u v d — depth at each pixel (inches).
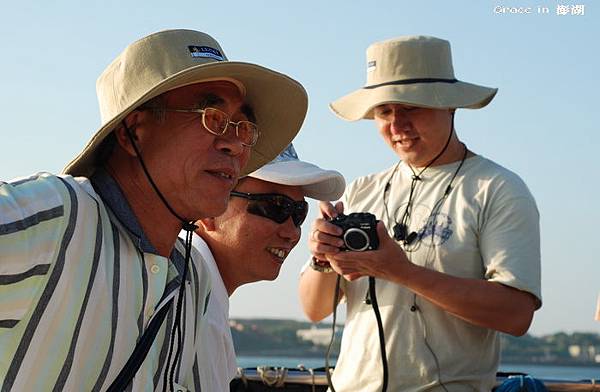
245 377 193.0
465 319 163.0
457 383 165.5
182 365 113.5
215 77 107.4
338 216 167.3
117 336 100.3
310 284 183.5
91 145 103.0
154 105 105.9
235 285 147.2
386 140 178.4
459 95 176.2
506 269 163.0
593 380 181.5
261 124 121.0
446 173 174.4
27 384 94.9
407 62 179.2
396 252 163.6
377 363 168.9
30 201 94.2
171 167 105.6
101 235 99.9
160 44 108.0
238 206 144.6
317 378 189.5
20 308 93.3
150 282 103.3
